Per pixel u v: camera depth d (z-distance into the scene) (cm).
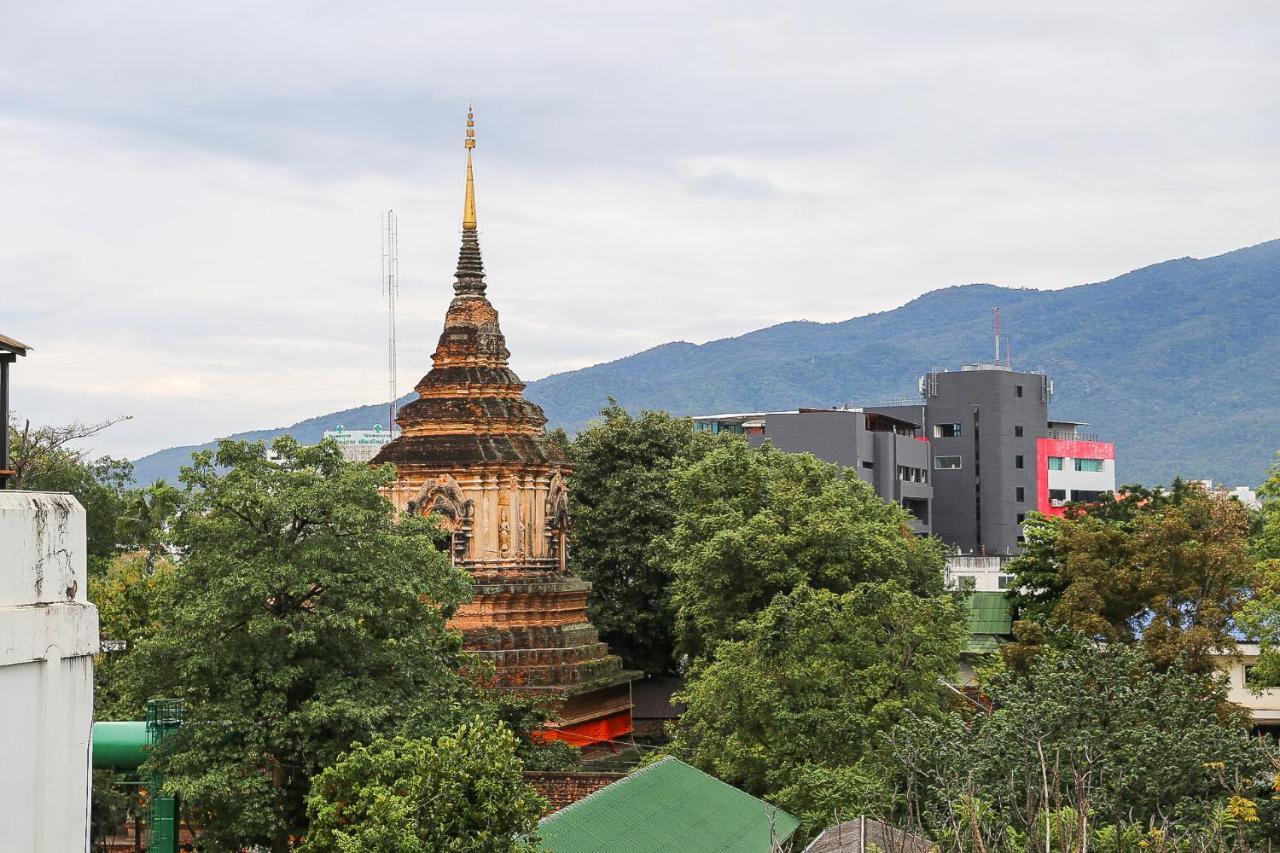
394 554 6756
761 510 9450
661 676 12206
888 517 10544
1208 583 9700
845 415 19050
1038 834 4753
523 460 10294
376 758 5494
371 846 4922
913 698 7431
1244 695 10969
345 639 6581
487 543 10244
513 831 5144
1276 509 10544
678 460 11106
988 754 6022
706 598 9344
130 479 10875
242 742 6284
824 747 7288
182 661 6431
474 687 8288
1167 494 12900
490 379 10525
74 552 2966
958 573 17175
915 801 5909
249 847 6538
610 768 9606
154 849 6412
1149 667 6825
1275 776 6012
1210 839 4875
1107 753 5972
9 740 2764
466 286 10744
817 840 6112
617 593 11869
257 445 6888
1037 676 6588
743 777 7538
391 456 10356
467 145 10862
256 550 6612
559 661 10119
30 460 10031
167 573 8612
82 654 2930
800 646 7525
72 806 2905
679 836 6109
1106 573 9938
